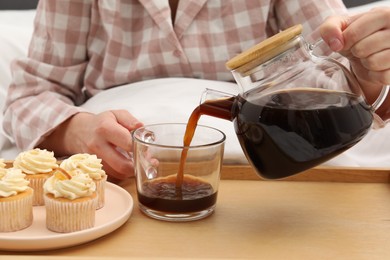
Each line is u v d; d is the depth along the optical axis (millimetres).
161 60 1460
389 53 893
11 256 796
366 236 890
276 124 817
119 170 1075
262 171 877
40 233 894
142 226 918
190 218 934
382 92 939
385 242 871
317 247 852
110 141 1074
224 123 1259
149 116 1262
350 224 931
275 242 866
